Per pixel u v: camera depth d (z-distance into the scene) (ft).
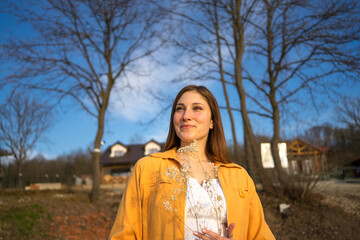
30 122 71.51
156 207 4.75
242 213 5.03
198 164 5.52
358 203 23.97
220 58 37.17
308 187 25.53
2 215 21.17
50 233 20.22
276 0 30.91
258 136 34.86
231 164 5.72
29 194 39.78
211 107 6.02
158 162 5.31
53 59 35.50
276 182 30.35
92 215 26.13
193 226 4.58
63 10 34.78
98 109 37.60
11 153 71.82
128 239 4.65
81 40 36.09
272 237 5.44
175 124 5.81
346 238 18.53
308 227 21.15
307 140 29.48
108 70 38.32
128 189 5.19
